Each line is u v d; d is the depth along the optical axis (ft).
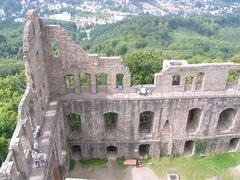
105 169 143.64
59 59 126.31
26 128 91.81
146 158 150.51
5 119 133.90
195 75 131.03
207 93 135.33
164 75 130.11
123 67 128.26
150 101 133.28
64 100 132.36
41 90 118.11
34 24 109.81
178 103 135.13
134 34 452.35
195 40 476.54
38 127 107.34
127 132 142.20
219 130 148.46
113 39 406.41
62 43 122.93
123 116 137.28
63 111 135.03
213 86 135.33
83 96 132.98
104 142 144.15
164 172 142.61
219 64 130.00
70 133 143.64
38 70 113.80
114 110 135.54
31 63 103.09
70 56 126.00
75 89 133.90
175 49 400.26
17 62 298.76
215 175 141.49
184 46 421.18
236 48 446.19
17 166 83.20
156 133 143.64
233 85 139.13
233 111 145.28
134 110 135.54
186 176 140.46
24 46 99.71
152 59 179.01
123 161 147.84
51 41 122.42
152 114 140.15
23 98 95.35
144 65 174.29
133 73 175.42
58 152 121.19
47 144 103.60
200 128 144.66
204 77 132.36
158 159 150.10
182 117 139.64
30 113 105.70
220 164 147.74
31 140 98.02
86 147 145.69
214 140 149.38
